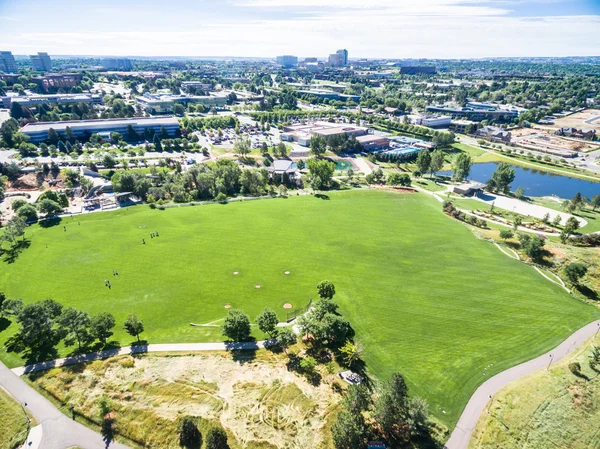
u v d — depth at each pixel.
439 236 143.25
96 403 69.88
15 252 126.69
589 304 102.44
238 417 67.62
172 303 100.75
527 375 77.81
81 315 84.38
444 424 67.50
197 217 158.50
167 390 72.94
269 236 141.38
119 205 171.00
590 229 154.50
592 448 64.06
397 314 97.12
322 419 67.62
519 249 132.12
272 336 88.19
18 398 71.31
